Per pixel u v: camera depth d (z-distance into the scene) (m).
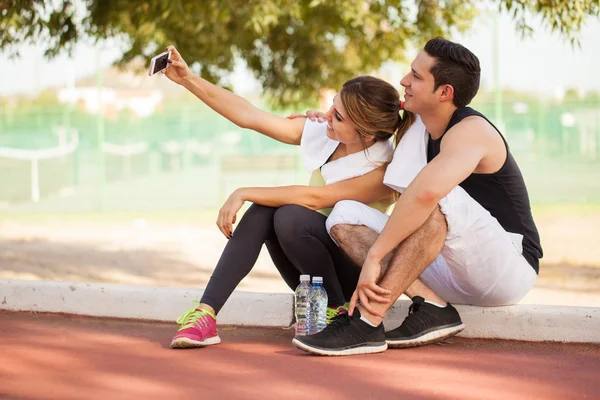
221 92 4.16
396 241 3.36
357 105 3.62
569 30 5.89
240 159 19.06
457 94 3.54
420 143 3.67
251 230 3.70
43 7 7.14
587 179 21.77
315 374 3.18
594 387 3.04
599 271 7.73
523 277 3.66
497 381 3.11
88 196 20.80
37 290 4.62
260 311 4.24
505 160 3.56
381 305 3.46
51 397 2.86
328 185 3.76
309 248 3.71
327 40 10.79
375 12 8.91
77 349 3.65
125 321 4.42
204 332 3.67
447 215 3.34
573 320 3.80
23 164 21.42
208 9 7.86
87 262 8.53
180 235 11.72
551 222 12.99
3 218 15.11
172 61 4.07
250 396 2.88
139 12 7.88
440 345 3.74
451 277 3.68
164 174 25.97
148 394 2.90
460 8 8.87
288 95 11.36
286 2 8.35
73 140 22.81
